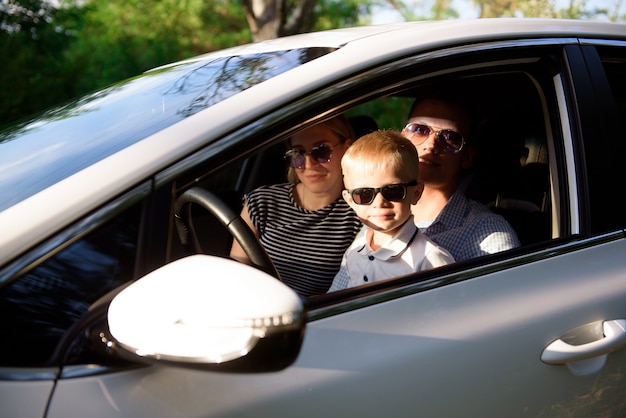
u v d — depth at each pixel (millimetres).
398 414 1567
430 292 1702
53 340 1379
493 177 2545
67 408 1339
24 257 1393
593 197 1972
